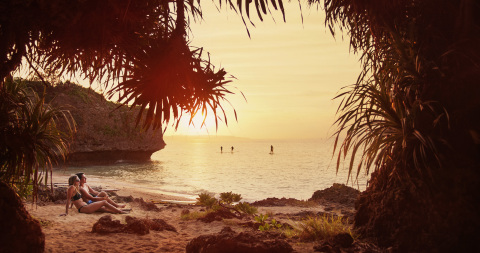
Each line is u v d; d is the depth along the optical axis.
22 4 3.67
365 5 4.58
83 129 44.62
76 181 8.52
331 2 5.24
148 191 19.98
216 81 4.19
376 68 4.74
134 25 4.41
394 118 4.20
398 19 4.70
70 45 4.32
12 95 4.48
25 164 4.41
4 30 3.83
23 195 5.56
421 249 3.97
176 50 4.05
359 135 4.14
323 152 132.38
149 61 4.04
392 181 4.46
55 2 3.67
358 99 4.18
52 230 6.25
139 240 5.70
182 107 4.14
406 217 4.17
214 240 4.32
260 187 29.38
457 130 4.06
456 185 3.94
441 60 4.27
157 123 3.97
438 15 4.39
